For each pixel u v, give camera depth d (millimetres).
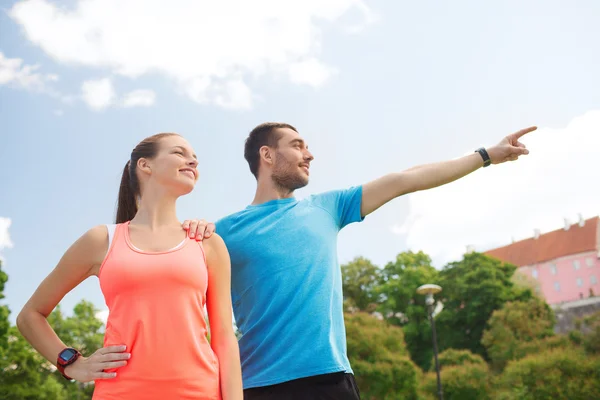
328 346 2934
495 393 35125
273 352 2945
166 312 2328
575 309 56531
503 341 44125
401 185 3406
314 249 3182
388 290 54625
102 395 2240
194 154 2768
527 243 77812
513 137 3623
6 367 32281
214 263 2584
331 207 3434
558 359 34531
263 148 3594
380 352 34125
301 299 3027
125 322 2314
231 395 2355
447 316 51719
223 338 2480
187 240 2527
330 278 3150
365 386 33062
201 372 2303
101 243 2496
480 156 3543
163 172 2637
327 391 2869
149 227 2572
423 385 35938
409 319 53438
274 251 3156
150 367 2252
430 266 58031
